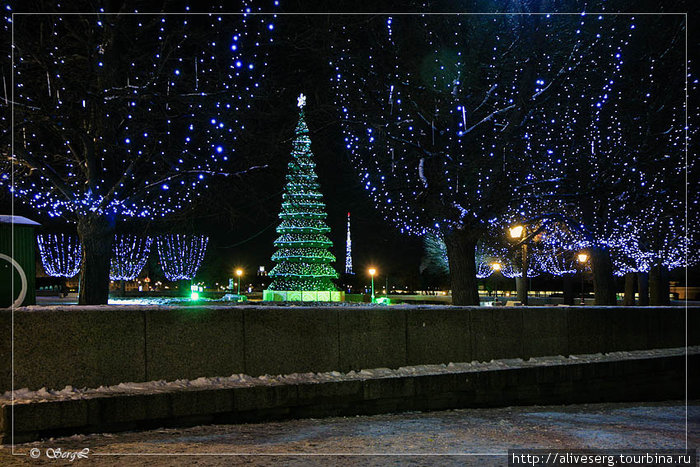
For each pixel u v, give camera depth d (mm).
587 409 12625
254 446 7805
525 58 17297
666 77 21406
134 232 52969
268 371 10305
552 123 19672
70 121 17891
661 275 36969
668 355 15758
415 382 11250
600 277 26000
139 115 18422
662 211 27328
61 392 8500
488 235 40812
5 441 7637
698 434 9805
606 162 19844
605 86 19172
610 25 17688
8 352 8297
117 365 9039
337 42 17531
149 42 19516
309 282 43562
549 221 22703
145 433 8453
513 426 9891
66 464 6777
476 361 12852
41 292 77000
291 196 44188
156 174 20344
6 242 13094
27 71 18016
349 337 11227
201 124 19641
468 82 17172
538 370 13016
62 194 21484
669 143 21922
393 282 88562
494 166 17719
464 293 18781
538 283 78625
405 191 19766
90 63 17750
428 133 17938
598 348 15156
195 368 9664
